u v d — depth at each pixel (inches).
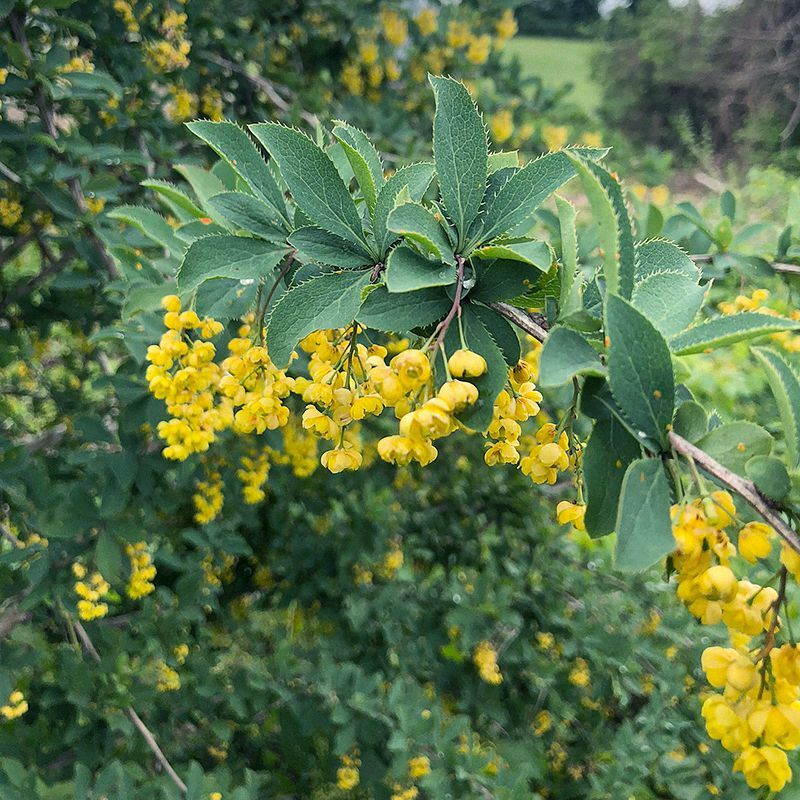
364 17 186.7
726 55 631.2
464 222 48.0
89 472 109.1
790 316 113.2
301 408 135.6
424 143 182.7
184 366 63.6
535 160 48.5
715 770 116.1
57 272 136.1
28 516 114.6
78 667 106.3
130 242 112.3
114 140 139.8
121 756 111.7
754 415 164.2
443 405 43.1
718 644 124.1
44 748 110.9
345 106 181.2
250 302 61.8
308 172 50.8
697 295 47.9
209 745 128.0
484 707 135.9
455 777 109.9
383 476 162.9
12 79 108.0
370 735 118.6
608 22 740.0
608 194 40.4
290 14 182.5
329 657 126.2
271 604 164.7
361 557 154.2
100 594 106.8
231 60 174.9
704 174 597.9
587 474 42.7
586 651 133.0
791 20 601.0
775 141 602.5
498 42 203.6
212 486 134.4
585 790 129.0
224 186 77.3
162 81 151.9
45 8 111.3
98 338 94.0
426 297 47.3
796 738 38.7
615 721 145.6
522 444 156.9
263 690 126.0
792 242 112.4
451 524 166.4
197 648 131.9
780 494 38.2
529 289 47.2
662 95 655.8
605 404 42.9
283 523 161.0
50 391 152.8
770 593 40.1
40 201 123.8
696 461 40.1
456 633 145.0
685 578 39.8
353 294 49.8
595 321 43.7
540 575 148.3
